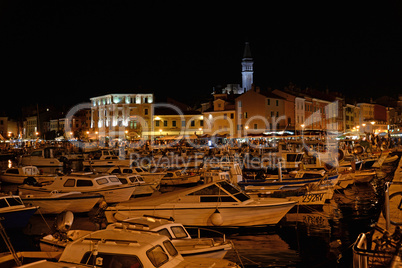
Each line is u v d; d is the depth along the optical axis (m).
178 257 9.94
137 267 8.98
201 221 16.61
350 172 30.17
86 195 20.95
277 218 17.33
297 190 20.81
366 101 120.88
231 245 12.03
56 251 11.75
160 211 16.59
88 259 9.17
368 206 22.91
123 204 16.95
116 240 9.51
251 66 119.69
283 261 13.55
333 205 23.27
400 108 127.12
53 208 20.22
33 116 138.62
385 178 32.19
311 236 16.56
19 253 10.83
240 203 16.67
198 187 17.06
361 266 7.26
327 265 13.12
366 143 45.59
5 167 55.41
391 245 9.17
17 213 16.72
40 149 54.38
